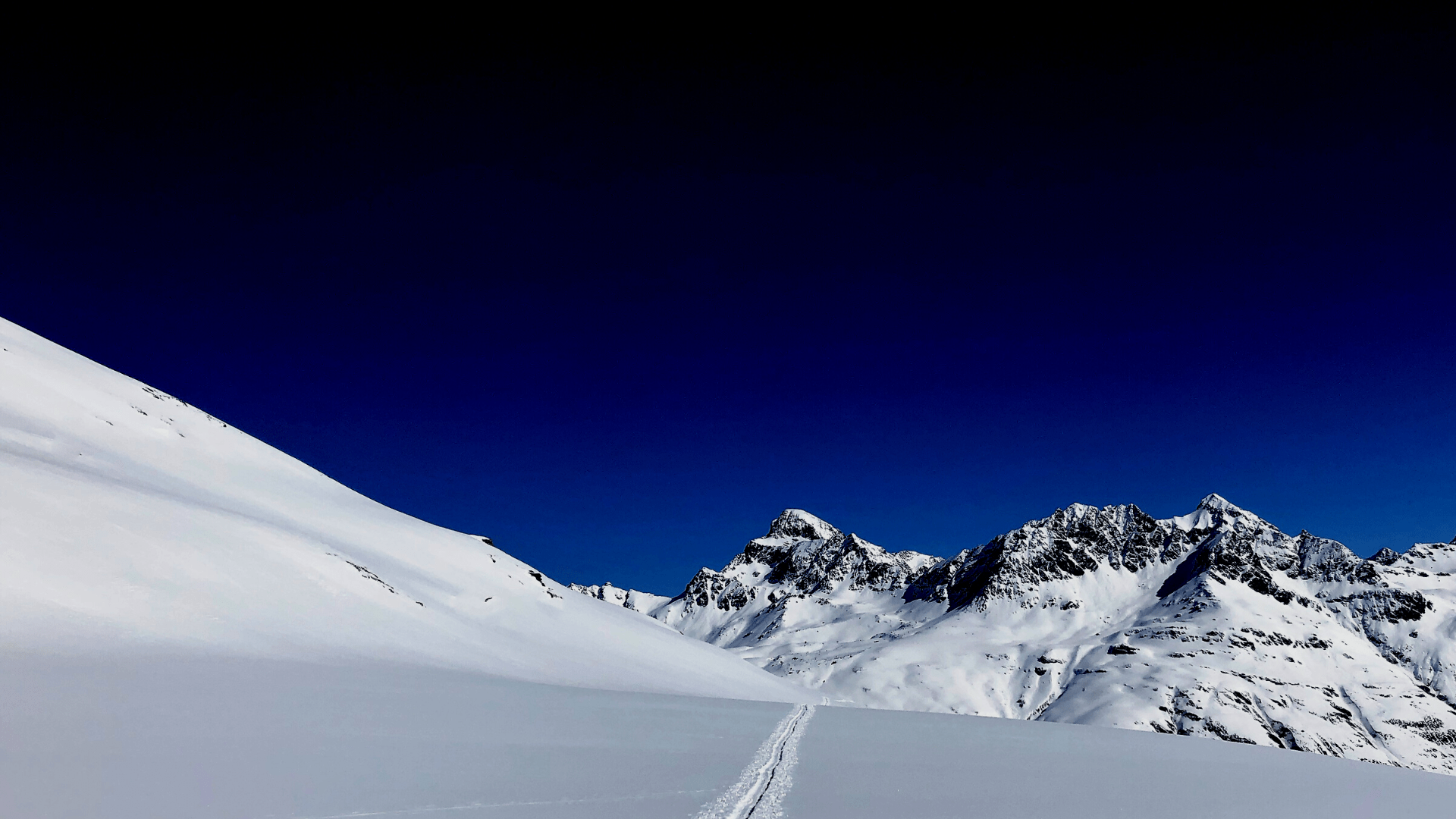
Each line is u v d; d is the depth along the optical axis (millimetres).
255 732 22281
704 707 40188
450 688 39094
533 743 24281
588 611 114562
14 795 15234
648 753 24047
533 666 71188
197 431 105000
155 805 15359
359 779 18344
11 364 85812
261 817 15195
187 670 34062
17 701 23328
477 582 101000
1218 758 30625
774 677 133875
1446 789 25375
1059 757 29016
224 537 60594
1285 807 21578
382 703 30281
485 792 18047
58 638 35938
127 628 40562
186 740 20547
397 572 87188
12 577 39969
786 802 19094
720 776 21328
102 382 99688
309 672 39594
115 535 49938
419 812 16203
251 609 51406
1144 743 34875
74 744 19125
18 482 49625
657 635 122438
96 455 73625
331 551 72438
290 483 107688
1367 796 23641
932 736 33719
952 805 19781
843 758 25719
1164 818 19688
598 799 18047
